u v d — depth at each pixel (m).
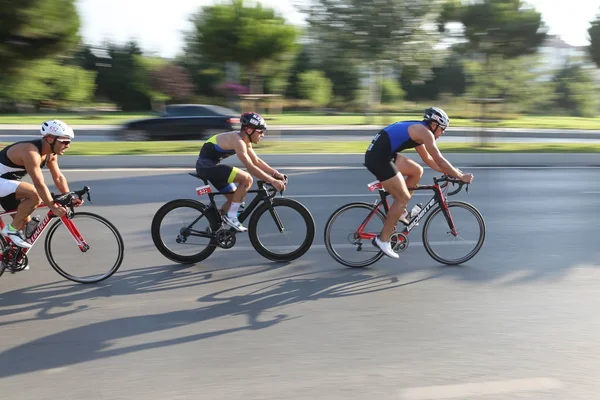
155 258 8.98
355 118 56.25
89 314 6.70
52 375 5.22
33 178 7.22
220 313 6.75
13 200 7.52
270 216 8.77
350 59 27.67
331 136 36.97
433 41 27.00
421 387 4.98
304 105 76.19
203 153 8.65
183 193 14.76
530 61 30.41
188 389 4.96
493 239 10.17
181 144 26.48
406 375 5.21
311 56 29.03
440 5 25.91
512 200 13.90
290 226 8.83
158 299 7.20
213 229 8.62
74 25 22.58
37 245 9.56
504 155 21.83
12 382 5.10
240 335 6.12
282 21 26.53
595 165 21.61
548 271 8.37
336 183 16.52
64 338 6.02
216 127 30.42
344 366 5.39
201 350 5.75
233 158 20.88
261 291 7.51
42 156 7.48
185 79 76.25
